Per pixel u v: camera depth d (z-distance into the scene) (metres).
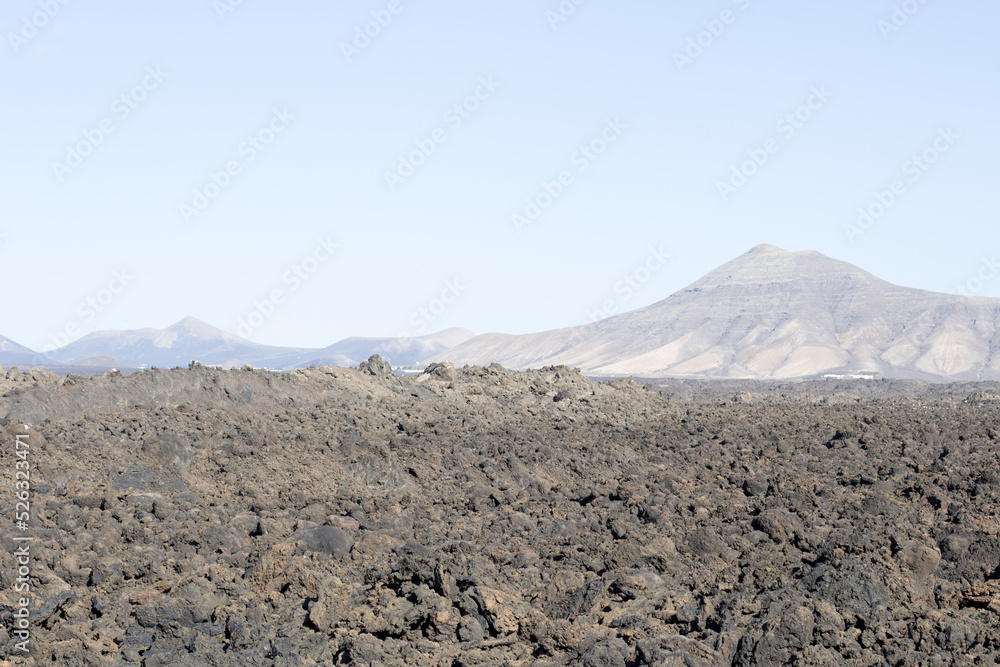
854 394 108.81
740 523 26.38
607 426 47.50
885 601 19.09
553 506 28.97
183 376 43.72
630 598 20.19
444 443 38.56
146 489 30.39
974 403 72.25
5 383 42.66
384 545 24.64
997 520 24.95
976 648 16.88
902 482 32.16
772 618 17.69
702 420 51.56
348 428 39.16
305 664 18.03
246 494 30.09
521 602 19.95
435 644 18.55
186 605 20.05
